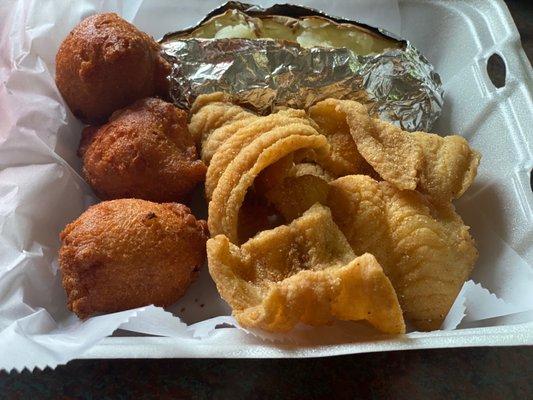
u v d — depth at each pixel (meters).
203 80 0.21
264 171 0.19
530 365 0.16
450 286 0.18
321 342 0.16
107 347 0.15
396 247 0.18
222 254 0.17
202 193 0.21
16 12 0.22
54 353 0.15
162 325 0.16
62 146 0.21
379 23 0.25
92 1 0.23
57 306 0.18
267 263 0.17
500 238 0.20
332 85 0.21
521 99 0.22
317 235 0.17
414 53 0.22
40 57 0.21
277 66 0.21
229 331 0.16
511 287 0.19
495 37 0.24
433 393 0.16
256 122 0.19
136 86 0.20
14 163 0.20
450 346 0.15
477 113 0.22
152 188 0.19
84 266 0.17
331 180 0.20
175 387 0.15
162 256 0.17
